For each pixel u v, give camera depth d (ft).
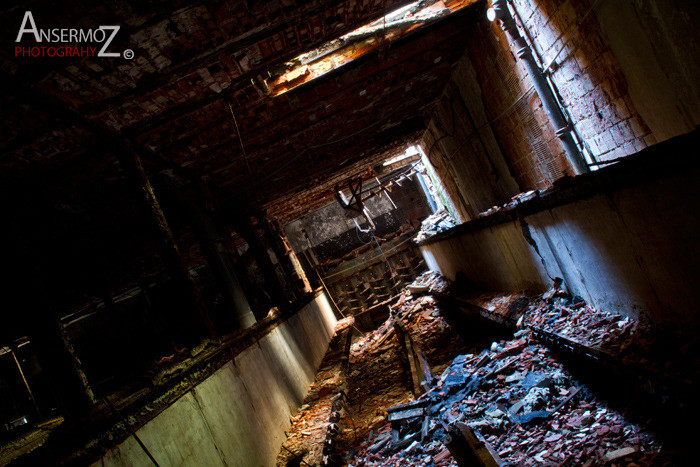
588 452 10.78
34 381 39.37
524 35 18.75
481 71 26.02
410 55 24.64
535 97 20.74
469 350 26.99
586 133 17.95
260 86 20.44
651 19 12.21
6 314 26.11
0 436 31.55
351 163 46.39
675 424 9.74
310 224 74.13
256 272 66.59
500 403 15.28
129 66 15.07
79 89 15.17
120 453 10.34
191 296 19.20
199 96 18.98
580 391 13.61
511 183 28.99
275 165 34.12
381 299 70.95
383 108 33.17
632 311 13.51
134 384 14.48
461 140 35.37
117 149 18.94
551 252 18.10
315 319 50.08
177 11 13.39
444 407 17.80
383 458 16.71
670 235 10.61
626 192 11.49
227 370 18.72
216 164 28.45
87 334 50.01
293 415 25.58
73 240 28.09
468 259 34.81
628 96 14.66
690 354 10.05
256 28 15.98
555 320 17.06
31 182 19.26
